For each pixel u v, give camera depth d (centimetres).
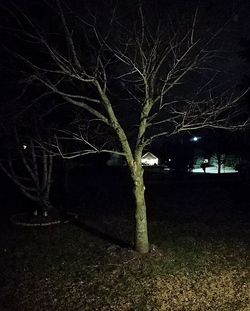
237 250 1141
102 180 2670
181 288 882
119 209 1734
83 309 793
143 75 987
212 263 1033
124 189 2309
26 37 1172
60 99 1343
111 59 1135
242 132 1945
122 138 1044
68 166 1844
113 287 891
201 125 1036
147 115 1027
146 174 2936
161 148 2970
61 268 1009
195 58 981
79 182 2562
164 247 1163
